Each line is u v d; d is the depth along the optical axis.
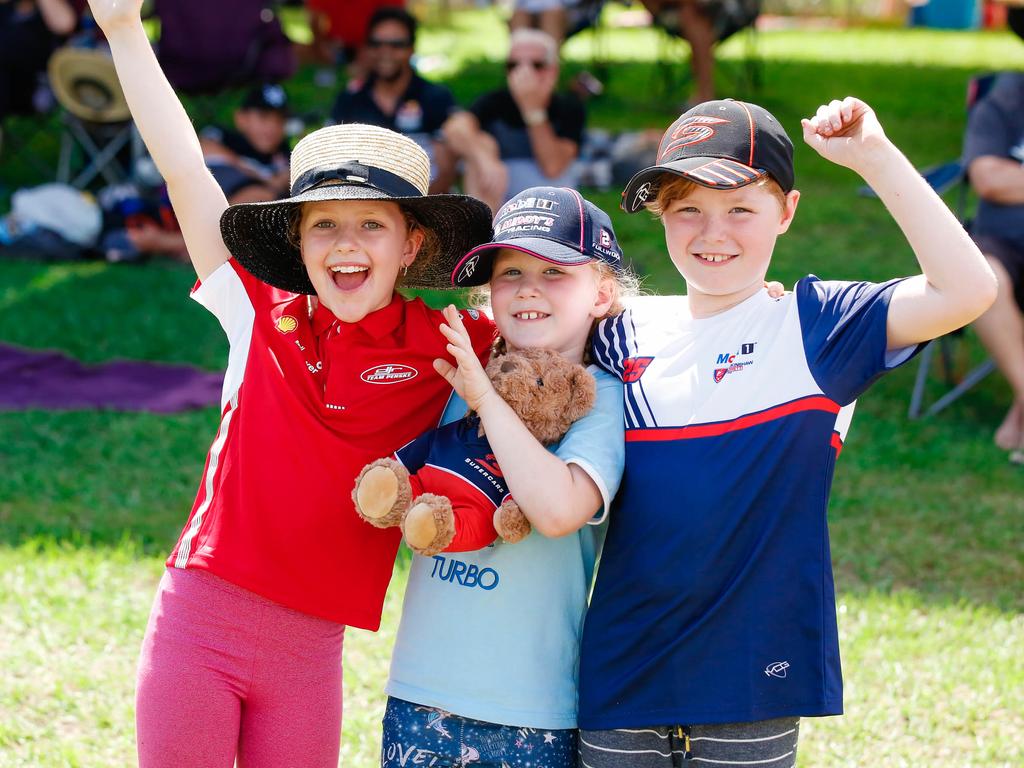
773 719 2.43
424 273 2.97
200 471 5.68
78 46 10.05
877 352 2.37
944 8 22.53
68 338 7.49
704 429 2.47
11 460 5.71
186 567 2.59
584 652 2.54
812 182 11.02
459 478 2.48
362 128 2.70
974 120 6.18
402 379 2.67
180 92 9.91
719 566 2.41
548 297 2.55
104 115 9.35
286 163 8.78
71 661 4.00
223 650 2.54
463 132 8.51
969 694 3.93
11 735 3.58
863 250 9.05
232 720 2.55
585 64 15.84
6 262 8.91
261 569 2.55
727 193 2.46
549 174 8.70
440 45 18.69
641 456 2.51
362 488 2.40
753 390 2.46
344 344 2.67
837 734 3.73
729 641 2.40
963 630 4.32
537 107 8.55
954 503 5.46
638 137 10.01
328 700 2.65
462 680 2.51
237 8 9.62
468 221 2.78
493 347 2.70
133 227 9.05
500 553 2.54
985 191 6.09
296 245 2.80
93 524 5.04
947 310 2.26
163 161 2.80
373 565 2.65
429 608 2.58
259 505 2.58
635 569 2.47
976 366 7.32
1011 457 5.95
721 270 2.49
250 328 2.77
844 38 20.75
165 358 7.30
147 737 2.50
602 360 2.64
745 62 14.02
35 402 6.54
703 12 12.67
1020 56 18.20
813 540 2.44
